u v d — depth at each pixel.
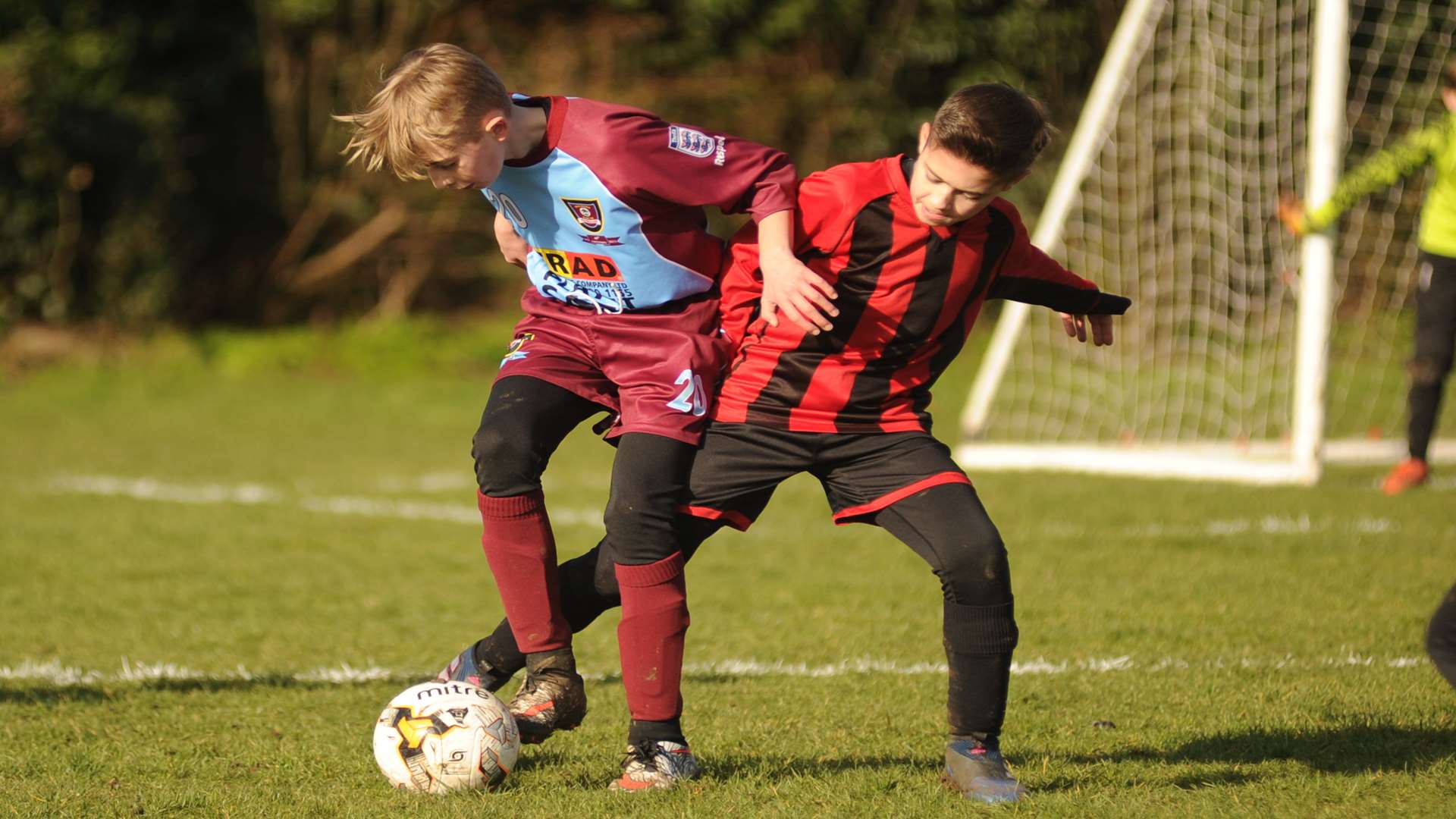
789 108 63.31
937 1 64.06
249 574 22.58
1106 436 42.84
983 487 30.92
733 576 21.83
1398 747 11.99
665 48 63.81
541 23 63.41
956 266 11.02
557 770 11.84
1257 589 19.73
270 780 11.69
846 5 63.62
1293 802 10.58
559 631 11.47
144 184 56.97
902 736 12.91
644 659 10.97
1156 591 19.78
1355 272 49.38
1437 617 9.59
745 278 11.48
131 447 40.38
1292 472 30.48
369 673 16.02
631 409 11.18
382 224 63.12
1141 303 47.53
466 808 10.70
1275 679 14.63
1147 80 42.78
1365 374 48.34
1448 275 27.45
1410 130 43.72
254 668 16.34
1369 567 21.12
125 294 57.53
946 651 10.76
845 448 10.98
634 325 11.40
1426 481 29.27
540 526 11.27
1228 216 42.25
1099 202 46.59
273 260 64.31
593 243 11.33
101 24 58.75
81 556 24.17
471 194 63.25
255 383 53.53
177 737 13.08
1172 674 15.07
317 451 39.91
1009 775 10.79
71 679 15.74
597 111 11.17
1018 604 19.02
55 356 55.72
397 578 22.27
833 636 17.61
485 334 59.91
